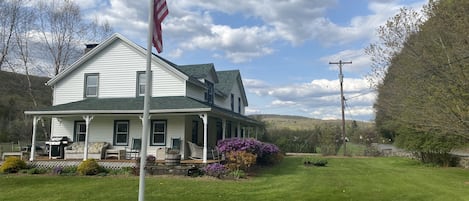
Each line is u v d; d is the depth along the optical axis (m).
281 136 41.19
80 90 20.88
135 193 10.75
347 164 23.30
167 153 16.06
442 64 13.46
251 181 13.64
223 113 18.83
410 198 10.48
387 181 14.25
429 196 10.80
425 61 13.86
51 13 33.56
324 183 13.48
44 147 22.31
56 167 16.23
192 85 20.72
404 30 15.27
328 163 24.05
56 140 19.48
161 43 7.75
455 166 21.36
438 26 13.37
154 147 19.12
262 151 18.80
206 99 23.06
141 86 20.22
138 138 19.50
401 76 15.34
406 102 15.56
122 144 19.67
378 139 45.00
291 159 27.70
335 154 34.78
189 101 18.09
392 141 39.91
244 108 32.75
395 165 22.48
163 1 7.87
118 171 15.53
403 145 22.86
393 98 16.73
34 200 9.88
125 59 20.53
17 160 16.41
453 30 12.89
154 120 19.38
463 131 13.61
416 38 14.72
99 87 20.58
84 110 17.56
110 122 20.00
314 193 11.15
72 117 20.59
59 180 13.52
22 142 35.81
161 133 19.20
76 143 19.33
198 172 14.95
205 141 16.53
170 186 11.99
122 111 17.31
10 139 36.72
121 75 20.45
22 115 39.62
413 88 14.70
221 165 15.02
